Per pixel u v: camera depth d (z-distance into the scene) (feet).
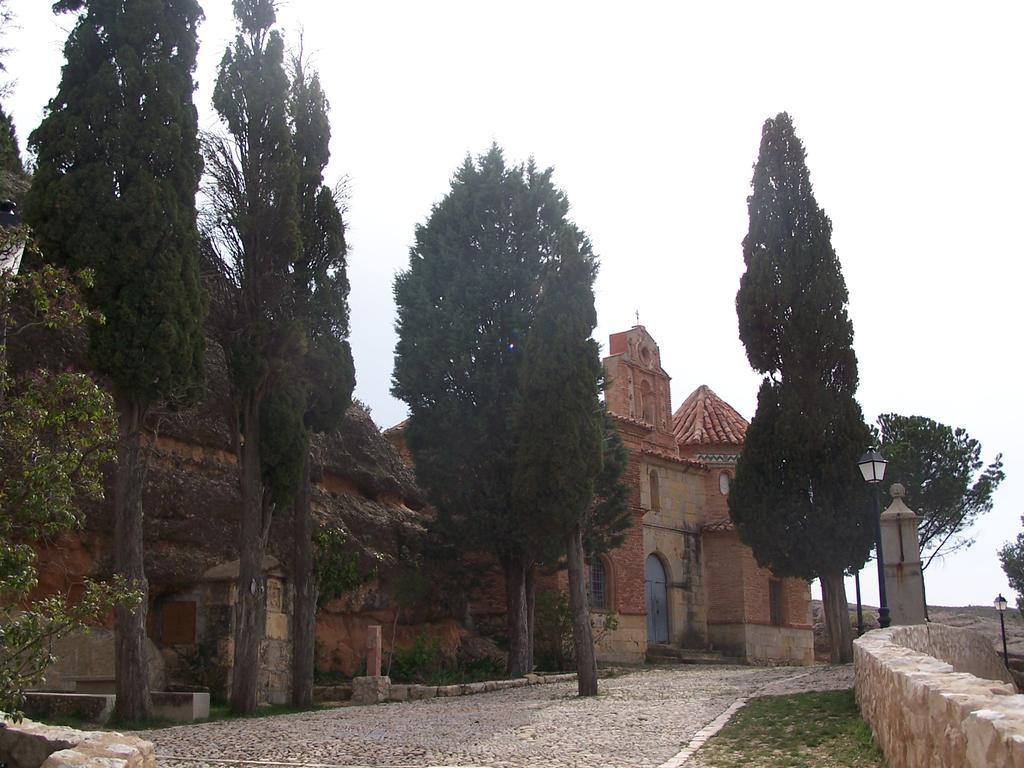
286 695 75.56
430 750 41.50
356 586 82.23
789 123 92.63
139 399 55.11
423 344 97.50
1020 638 140.46
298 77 72.43
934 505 125.08
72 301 37.65
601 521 100.22
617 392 130.72
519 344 96.63
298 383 67.82
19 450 34.22
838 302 88.74
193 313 57.62
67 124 55.67
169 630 73.20
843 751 36.45
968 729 18.01
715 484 140.97
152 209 55.57
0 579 31.42
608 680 85.81
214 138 67.36
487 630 110.22
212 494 78.33
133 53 57.77
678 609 131.64
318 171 71.61
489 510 92.84
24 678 30.96
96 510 67.31
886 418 131.95
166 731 49.70
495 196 100.17
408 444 98.48
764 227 91.20
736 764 36.27
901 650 37.55
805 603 140.67
